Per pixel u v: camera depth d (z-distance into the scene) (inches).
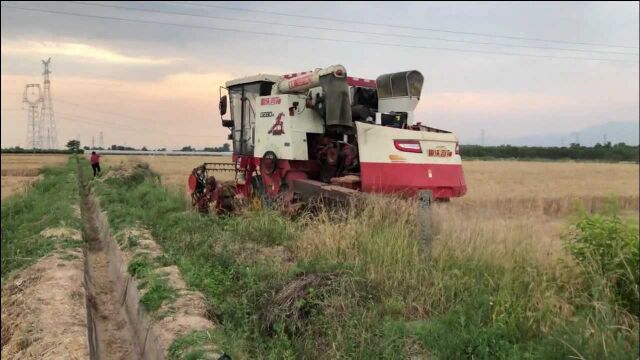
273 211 396.8
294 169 436.5
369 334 197.3
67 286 294.7
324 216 341.1
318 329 207.9
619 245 245.6
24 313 260.1
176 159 2940.5
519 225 318.3
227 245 340.2
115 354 250.2
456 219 327.3
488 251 275.1
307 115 434.6
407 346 193.3
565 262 261.7
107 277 381.7
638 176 1713.8
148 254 345.4
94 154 1408.7
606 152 3951.8
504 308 215.0
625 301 232.7
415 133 406.3
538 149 4121.6
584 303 233.0
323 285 232.4
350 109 395.2
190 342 195.9
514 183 1392.7
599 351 185.3
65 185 970.1
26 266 352.5
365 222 311.0
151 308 243.8
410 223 314.0
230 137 540.7
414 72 446.6
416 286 243.6
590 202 942.4
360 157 390.3
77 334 229.3
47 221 513.7
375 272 253.9
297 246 321.4
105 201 665.0
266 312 225.1
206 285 267.6
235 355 187.0
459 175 422.9
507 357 182.2
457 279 249.0
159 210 514.6
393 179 393.1
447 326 205.0
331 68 389.4
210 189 511.2
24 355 216.1
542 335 202.8
